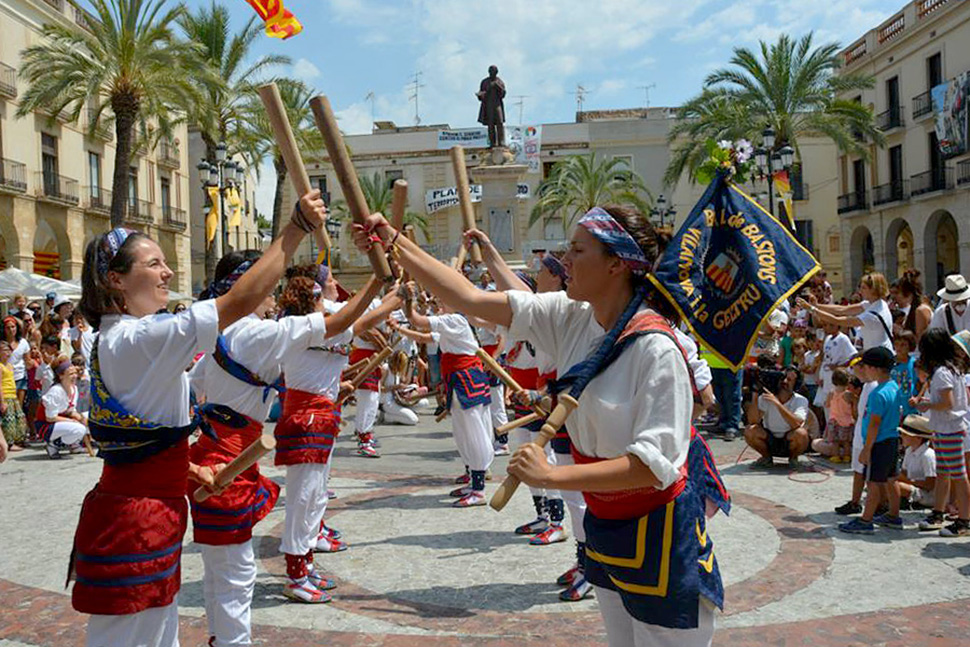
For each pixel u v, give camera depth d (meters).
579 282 2.49
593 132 44.56
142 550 2.54
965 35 29.88
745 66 26.67
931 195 31.44
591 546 2.45
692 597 2.28
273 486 3.84
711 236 2.69
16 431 10.47
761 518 6.46
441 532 6.20
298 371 4.78
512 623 4.40
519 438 6.15
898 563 5.33
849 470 8.27
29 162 27.92
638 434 2.22
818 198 42.41
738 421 10.32
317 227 2.71
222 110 25.66
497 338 8.33
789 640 4.12
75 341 11.53
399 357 9.87
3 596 4.93
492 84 19.83
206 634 4.30
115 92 22.66
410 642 4.16
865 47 36.25
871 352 6.06
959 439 5.94
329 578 5.12
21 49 27.59
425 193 44.72
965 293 8.27
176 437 2.64
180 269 38.16
